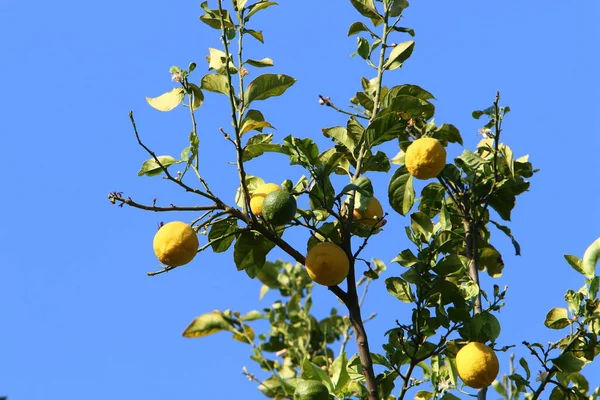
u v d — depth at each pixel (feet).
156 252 14.80
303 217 16.03
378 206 16.55
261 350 26.76
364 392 16.29
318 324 27.73
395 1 18.04
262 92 15.80
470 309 16.25
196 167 15.14
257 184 16.76
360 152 16.85
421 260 16.57
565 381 16.58
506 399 18.08
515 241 18.61
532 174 19.08
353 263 15.17
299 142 15.88
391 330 16.40
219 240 15.23
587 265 17.49
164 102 16.02
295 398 14.66
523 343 16.30
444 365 17.67
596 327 16.67
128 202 14.44
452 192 19.25
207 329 25.43
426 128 18.11
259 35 16.47
